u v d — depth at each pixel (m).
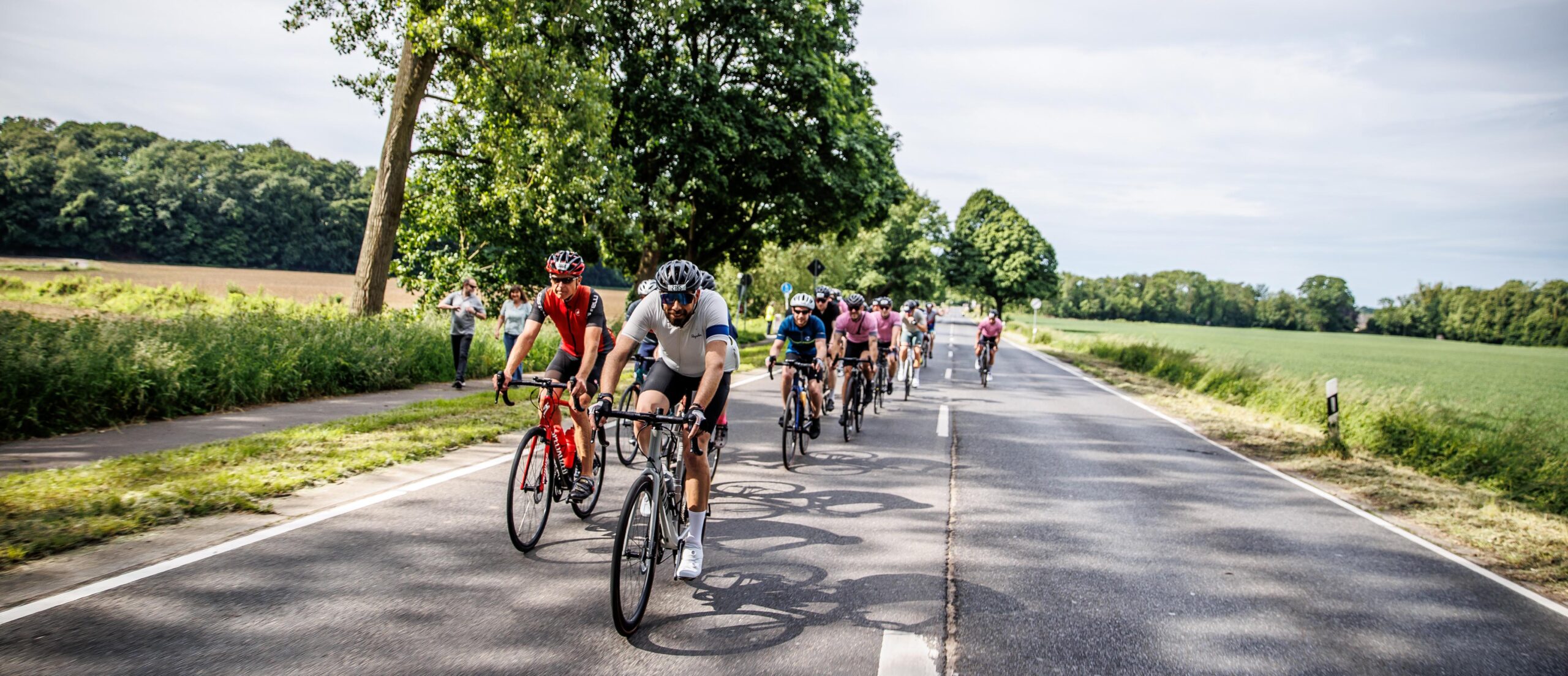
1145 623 3.93
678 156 21.62
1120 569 4.76
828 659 3.33
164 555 4.10
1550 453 9.68
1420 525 6.46
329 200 81.38
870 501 6.18
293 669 2.98
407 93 15.23
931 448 8.94
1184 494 7.07
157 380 8.27
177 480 5.39
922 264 60.50
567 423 6.66
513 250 22.06
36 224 66.06
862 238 57.78
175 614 3.40
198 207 73.69
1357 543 5.73
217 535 4.48
